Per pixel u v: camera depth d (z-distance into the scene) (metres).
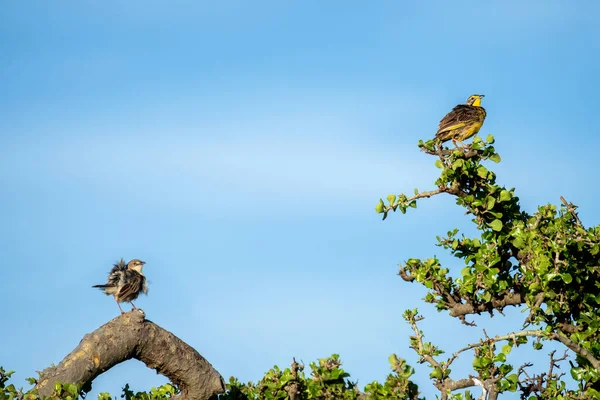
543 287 13.50
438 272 14.87
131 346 12.30
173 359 12.50
